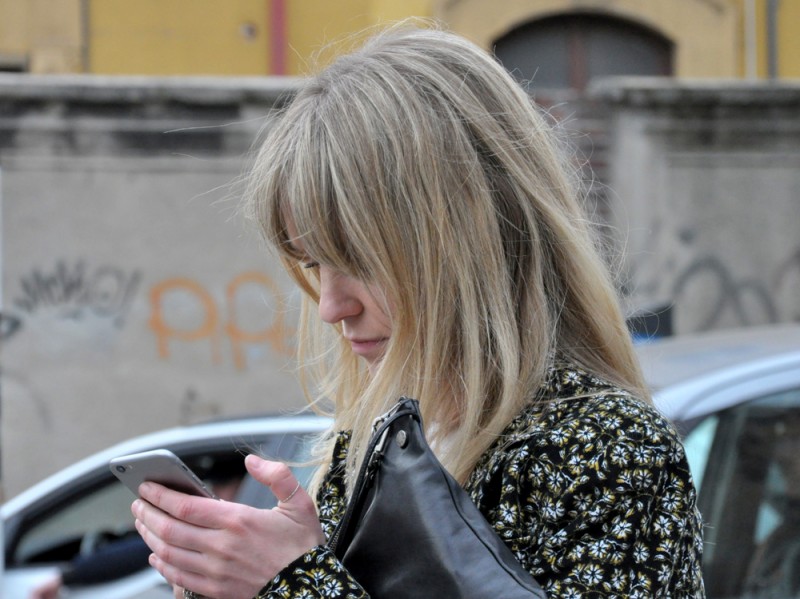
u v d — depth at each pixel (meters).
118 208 7.36
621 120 7.71
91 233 7.34
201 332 7.40
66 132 7.31
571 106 7.71
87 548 3.45
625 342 1.37
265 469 1.22
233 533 1.18
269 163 1.42
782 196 7.84
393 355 1.33
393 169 1.32
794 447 2.58
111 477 3.46
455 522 1.15
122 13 8.49
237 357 7.39
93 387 7.33
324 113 1.37
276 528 1.19
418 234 1.31
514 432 1.27
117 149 7.35
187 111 7.37
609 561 1.14
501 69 1.43
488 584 1.09
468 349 1.30
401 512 1.16
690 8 9.09
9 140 7.28
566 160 1.57
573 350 1.36
